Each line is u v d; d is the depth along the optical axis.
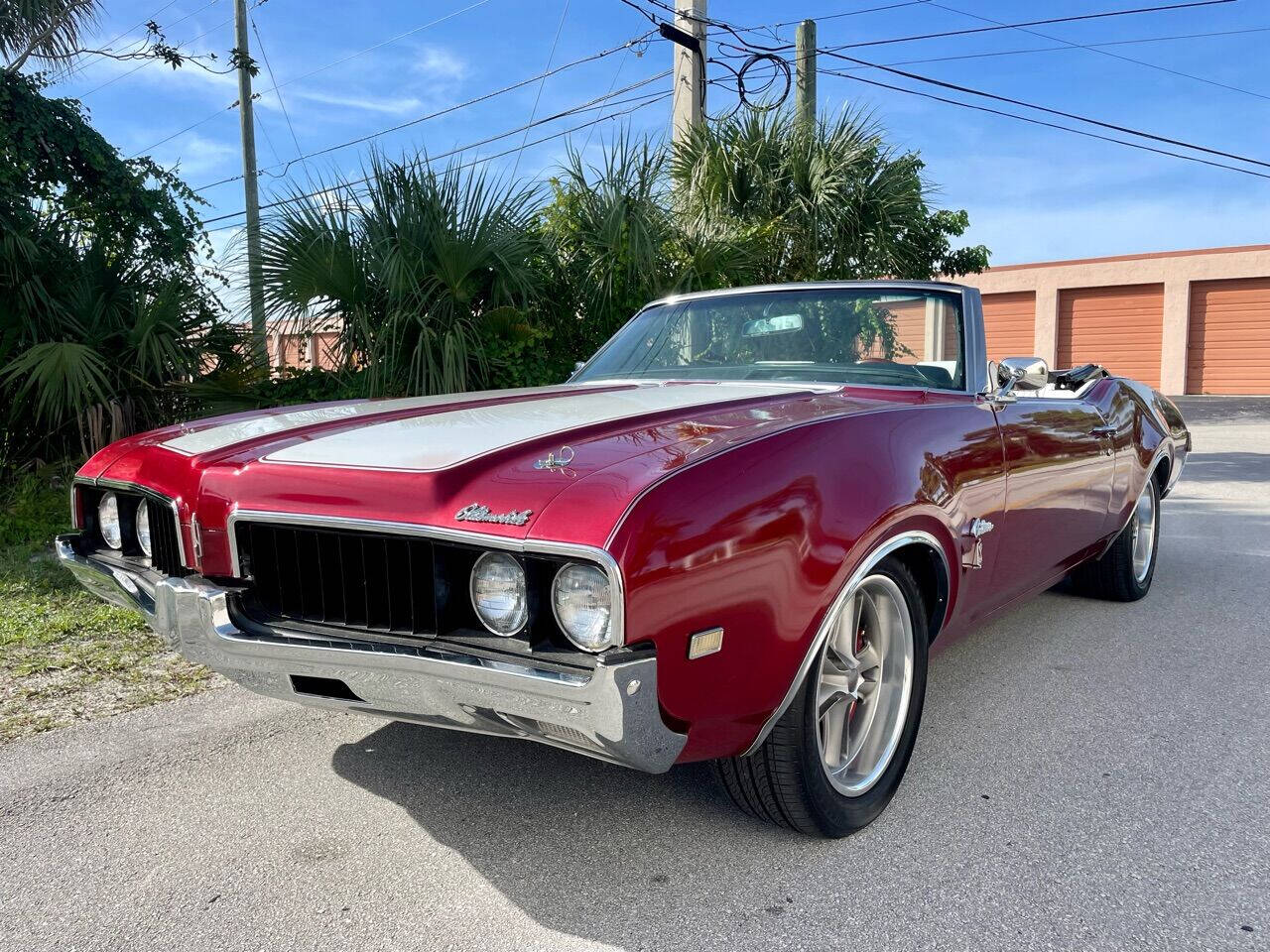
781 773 2.17
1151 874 2.18
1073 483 3.45
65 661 3.60
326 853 2.28
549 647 1.81
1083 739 2.96
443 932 1.97
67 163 7.79
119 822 2.42
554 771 2.73
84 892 2.11
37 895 2.10
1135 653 3.81
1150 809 2.49
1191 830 2.38
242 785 2.63
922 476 2.43
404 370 6.43
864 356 3.27
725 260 7.79
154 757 2.81
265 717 3.12
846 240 9.26
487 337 6.57
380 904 2.07
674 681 1.82
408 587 1.95
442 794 2.58
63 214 7.57
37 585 4.61
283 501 2.08
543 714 1.80
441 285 6.60
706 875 2.18
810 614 2.05
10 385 6.35
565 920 2.01
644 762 1.85
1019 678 3.52
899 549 2.49
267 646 2.05
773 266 8.96
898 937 1.95
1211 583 4.99
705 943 1.93
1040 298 24.75
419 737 2.96
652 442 2.11
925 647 2.56
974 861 2.24
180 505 2.25
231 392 6.67
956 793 2.59
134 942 1.94
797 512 2.04
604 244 7.22
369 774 2.70
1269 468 9.96
